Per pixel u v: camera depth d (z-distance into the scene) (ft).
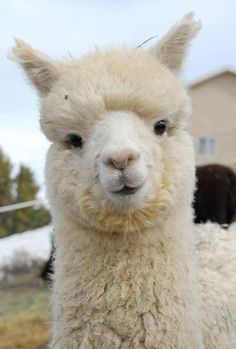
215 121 25.23
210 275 3.43
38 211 29.37
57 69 2.93
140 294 2.67
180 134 2.83
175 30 2.96
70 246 2.80
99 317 2.69
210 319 3.09
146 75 2.70
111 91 2.61
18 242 17.70
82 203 2.64
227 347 3.17
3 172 32.37
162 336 2.65
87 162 2.62
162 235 2.74
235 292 3.43
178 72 3.00
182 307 2.70
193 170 2.85
